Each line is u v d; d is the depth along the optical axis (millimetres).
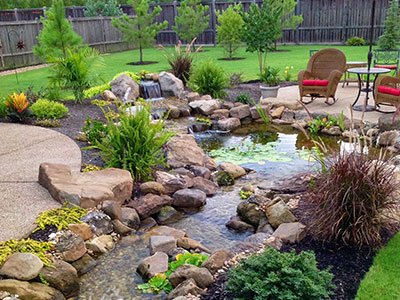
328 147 6191
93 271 3201
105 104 8297
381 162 3229
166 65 14273
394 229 3279
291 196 4109
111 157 4875
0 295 2598
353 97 8758
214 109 8289
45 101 7355
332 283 2652
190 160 5543
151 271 3059
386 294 2559
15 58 14719
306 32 18891
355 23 17922
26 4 20641
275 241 3207
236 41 14930
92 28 18312
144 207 4145
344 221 3150
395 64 10195
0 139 6055
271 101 8359
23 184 4348
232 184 5027
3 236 3275
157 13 15203
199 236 3824
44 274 2867
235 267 2639
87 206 3814
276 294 2273
